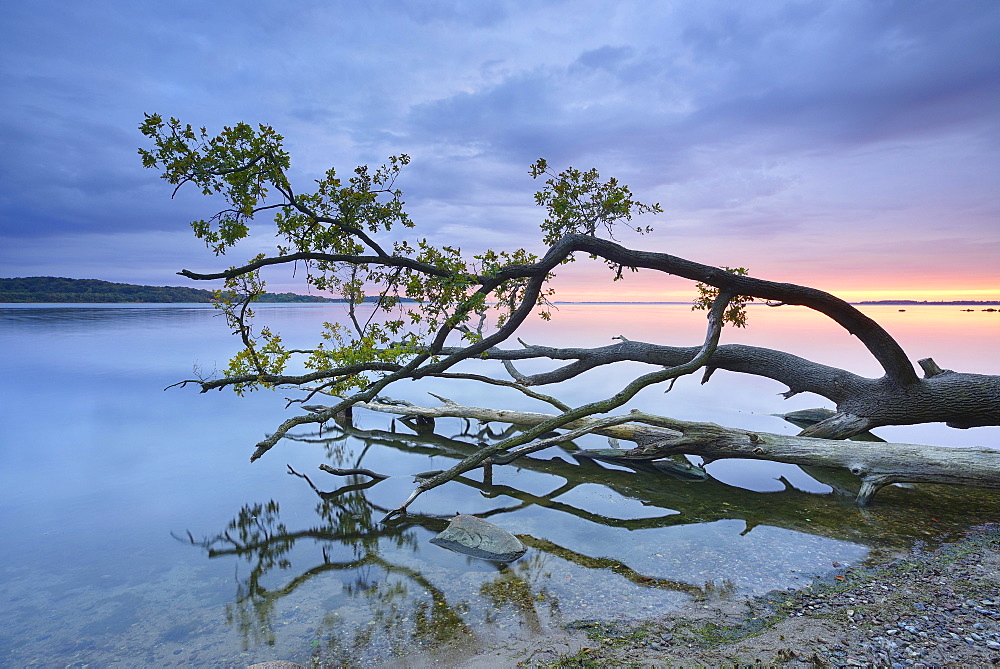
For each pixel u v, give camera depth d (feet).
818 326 184.75
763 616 16.60
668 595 18.16
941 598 17.56
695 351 45.03
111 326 180.14
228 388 69.10
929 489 31.42
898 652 14.29
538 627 16.19
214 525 26.11
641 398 63.36
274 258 26.84
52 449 41.39
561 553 22.08
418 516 27.17
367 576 20.20
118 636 16.44
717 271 33.73
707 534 24.14
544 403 61.31
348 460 38.45
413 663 14.44
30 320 217.56
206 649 15.60
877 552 21.81
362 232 28.84
